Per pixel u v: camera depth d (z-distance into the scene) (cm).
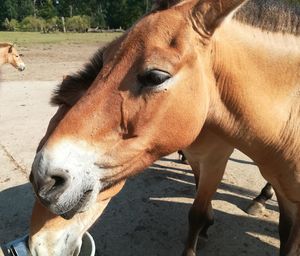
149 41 55
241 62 64
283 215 92
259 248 110
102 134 57
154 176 150
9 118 219
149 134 58
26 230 117
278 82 68
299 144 72
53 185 55
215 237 114
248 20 66
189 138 62
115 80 56
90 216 70
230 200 134
